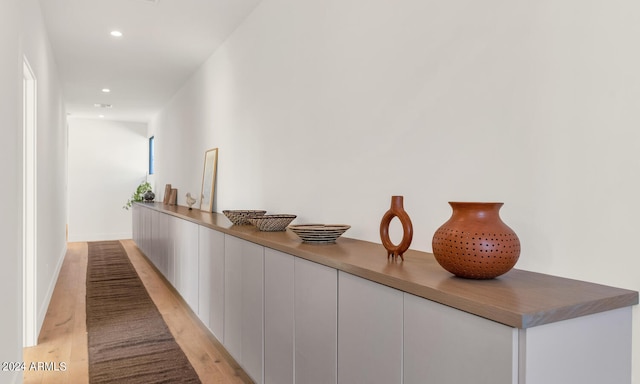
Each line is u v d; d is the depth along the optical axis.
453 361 0.94
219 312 2.56
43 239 3.28
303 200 2.47
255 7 3.16
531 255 1.23
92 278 4.68
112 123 8.34
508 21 1.29
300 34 2.51
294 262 1.66
